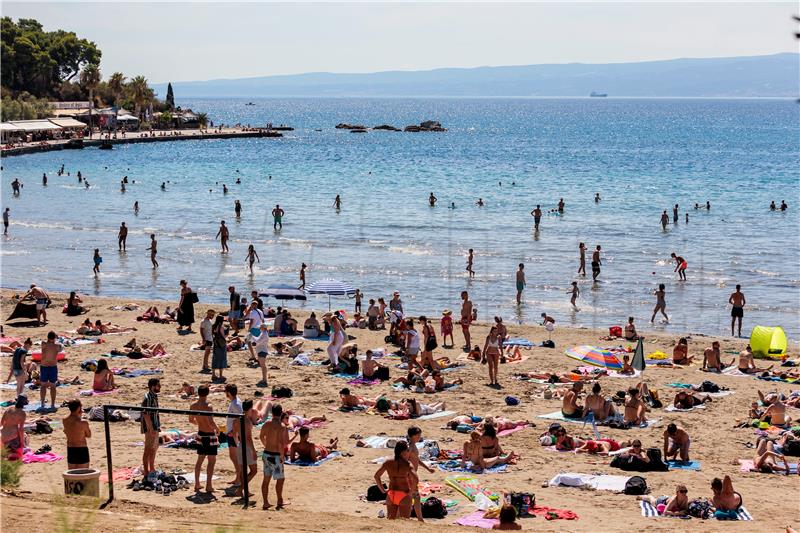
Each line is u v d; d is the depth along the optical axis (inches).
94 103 6875.0
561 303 1601.9
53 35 7790.4
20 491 531.5
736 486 690.2
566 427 855.7
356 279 1786.4
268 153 5211.6
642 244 2145.7
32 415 847.1
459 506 628.1
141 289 1697.8
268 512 562.3
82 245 2134.6
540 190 3267.7
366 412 893.2
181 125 7130.9
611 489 674.8
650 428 858.1
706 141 6791.3
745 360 1097.4
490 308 1565.0
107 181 3516.2
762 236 2245.3
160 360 1096.8
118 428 815.7
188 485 642.8
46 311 1412.4
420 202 2918.3
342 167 4266.7
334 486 664.4
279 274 1824.6
